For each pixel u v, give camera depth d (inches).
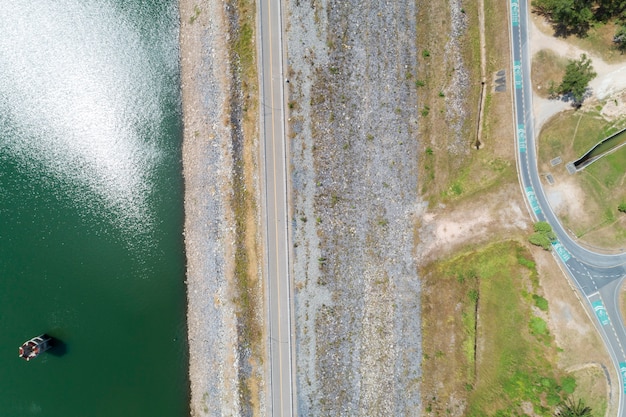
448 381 2196.1
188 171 2353.6
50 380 2362.2
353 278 2190.0
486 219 2224.4
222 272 2223.2
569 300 2139.5
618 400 2084.2
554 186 2197.3
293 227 2138.3
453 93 2249.0
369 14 2172.7
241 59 2164.1
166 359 2336.4
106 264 2386.8
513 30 2209.6
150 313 2356.1
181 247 2361.0
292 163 2135.8
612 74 2170.3
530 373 2095.2
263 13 2124.8
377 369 2206.0
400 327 2229.3
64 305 2380.7
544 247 2150.6
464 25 2244.1
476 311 2199.8
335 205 2169.0
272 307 2132.1
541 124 2207.2
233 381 2180.1
